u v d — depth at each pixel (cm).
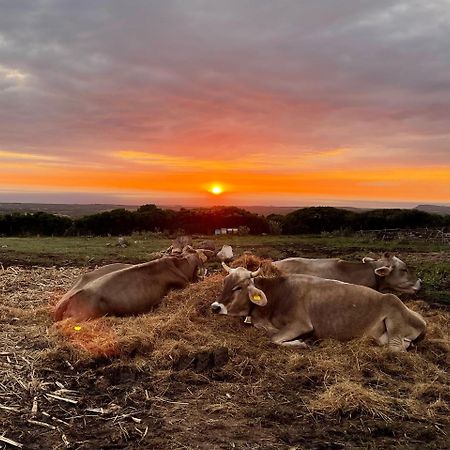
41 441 273
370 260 587
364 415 314
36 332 430
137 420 296
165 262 537
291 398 333
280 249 1268
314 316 441
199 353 386
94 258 990
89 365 368
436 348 434
